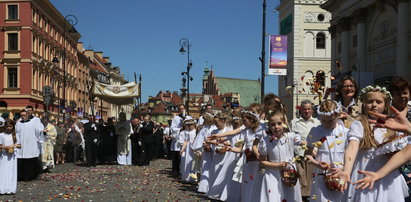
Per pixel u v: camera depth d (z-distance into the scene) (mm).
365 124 4355
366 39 45562
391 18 41125
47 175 17000
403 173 5203
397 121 3828
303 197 8609
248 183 8328
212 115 13289
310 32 66750
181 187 13461
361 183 3730
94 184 14188
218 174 10695
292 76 66375
